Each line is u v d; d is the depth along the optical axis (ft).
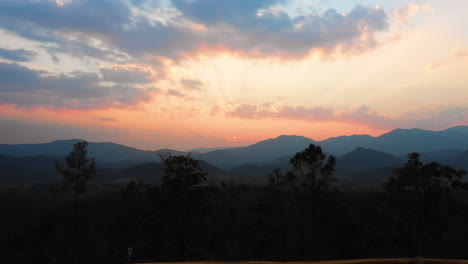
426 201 89.45
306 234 134.82
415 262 44.91
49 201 215.10
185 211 121.29
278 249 128.77
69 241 137.08
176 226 130.31
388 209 104.63
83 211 163.94
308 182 97.35
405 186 93.86
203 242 138.51
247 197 191.93
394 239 110.83
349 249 116.57
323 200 94.73
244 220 148.15
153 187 124.57
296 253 127.13
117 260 124.98
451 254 103.45
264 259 126.00
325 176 95.14
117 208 150.51
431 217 89.92
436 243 106.52
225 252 129.39
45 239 143.13
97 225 154.61
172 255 125.39
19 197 205.26
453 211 90.07
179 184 115.96
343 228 118.83
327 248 122.93
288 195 114.42
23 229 150.82
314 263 47.24
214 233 144.36
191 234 138.82
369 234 118.01
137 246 132.26
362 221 119.44
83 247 132.26
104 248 134.10
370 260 46.68
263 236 129.18
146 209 131.44
